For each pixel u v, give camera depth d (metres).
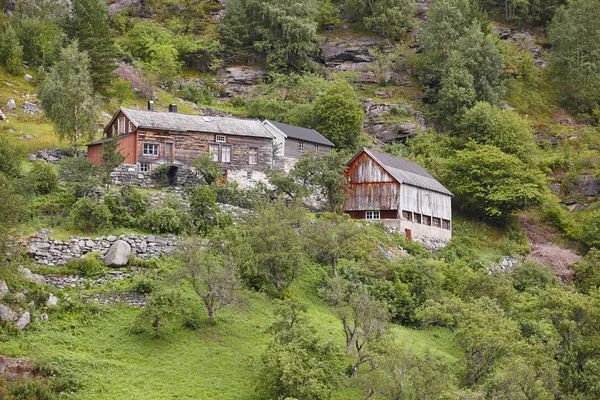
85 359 48.44
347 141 104.25
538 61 137.25
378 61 128.25
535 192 93.44
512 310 63.16
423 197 86.44
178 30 130.75
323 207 82.38
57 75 78.75
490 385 46.75
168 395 46.81
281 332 50.53
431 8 129.00
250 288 61.34
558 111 127.69
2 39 98.56
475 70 120.50
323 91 114.62
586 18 130.62
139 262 58.91
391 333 54.12
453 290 70.69
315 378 47.25
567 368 52.88
